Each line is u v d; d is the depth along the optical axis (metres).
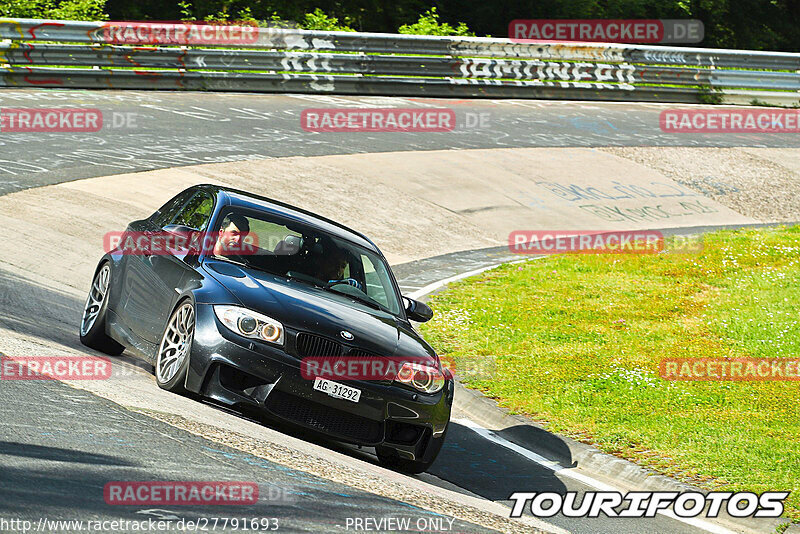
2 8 52.72
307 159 38.41
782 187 45.06
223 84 48.50
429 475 14.52
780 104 61.81
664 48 59.41
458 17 80.06
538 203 38.72
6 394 11.06
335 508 9.65
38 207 26.91
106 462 9.39
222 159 36.34
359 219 33.38
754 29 92.00
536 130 48.88
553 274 29.64
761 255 32.44
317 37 50.44
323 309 13.52
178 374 13.16
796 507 14.69
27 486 8.27
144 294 15.02
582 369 21.11
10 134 34.91
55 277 21.36
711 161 47.16
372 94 52.25
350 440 13.04
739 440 17.44
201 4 70.94
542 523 12.58
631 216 38.84
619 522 13.43
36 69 43.03
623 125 52.28
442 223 34.88
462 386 19.81
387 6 77.38
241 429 12.18
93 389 12.25
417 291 27.02
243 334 12.72
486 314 25.11
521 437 17.72
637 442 17.30
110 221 27.06
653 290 28.12
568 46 57.38
